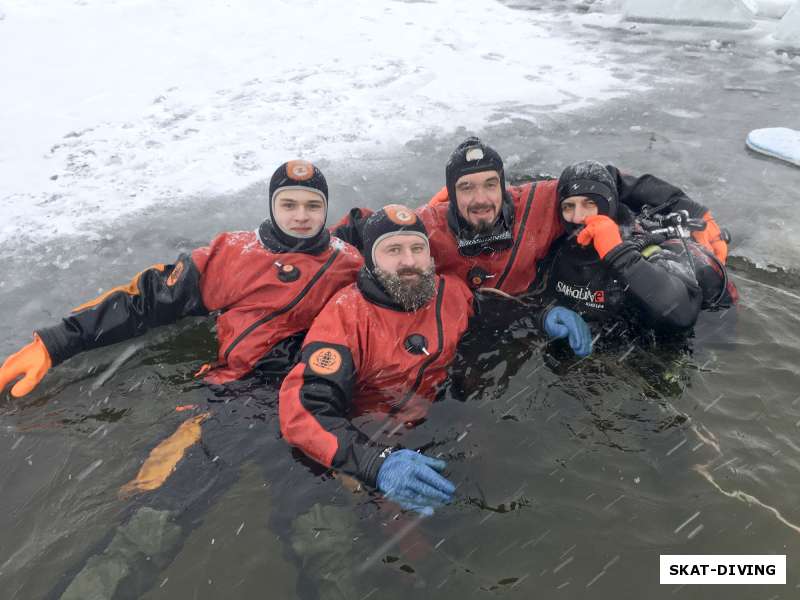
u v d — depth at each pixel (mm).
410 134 6336
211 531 2518
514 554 2365
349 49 8484
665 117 6746
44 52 7812
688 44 9125
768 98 7230
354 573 2318
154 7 9258
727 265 4434
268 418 3102
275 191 3588
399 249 3219
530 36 9438
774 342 3527
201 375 3457
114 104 6840
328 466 2768
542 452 2826
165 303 3637
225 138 6219
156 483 2746
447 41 8969
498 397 3168
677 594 2184
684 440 2861
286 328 3537
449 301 3469
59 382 3451
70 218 5004
